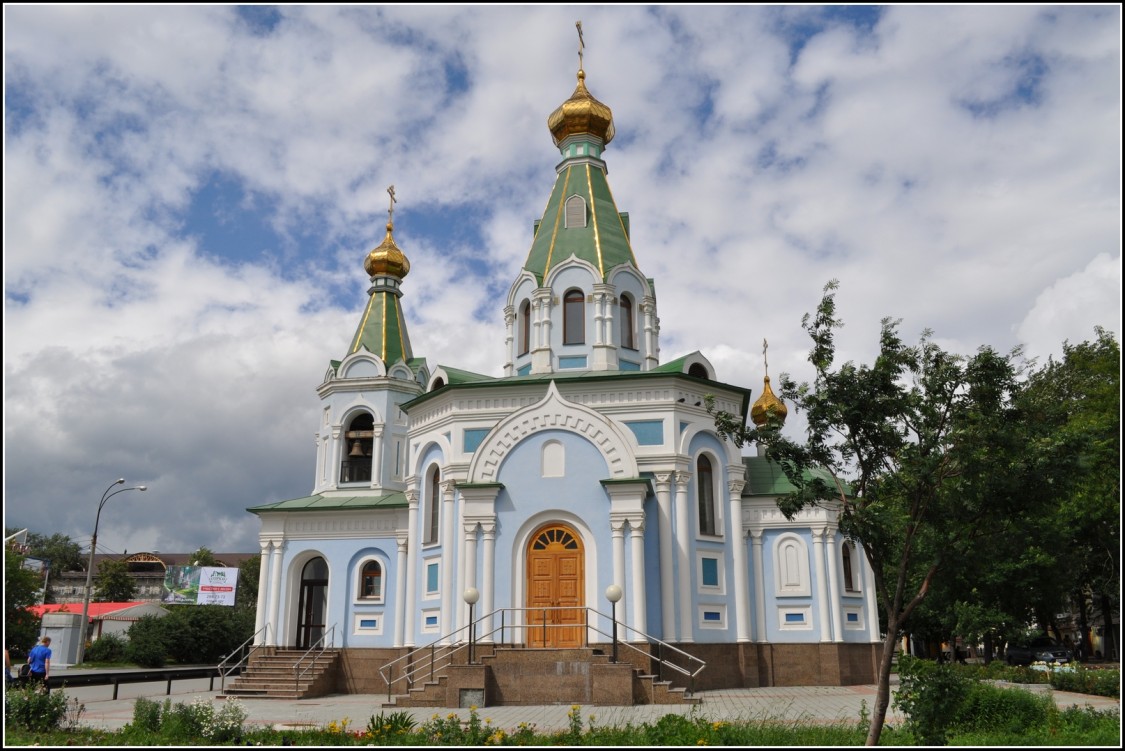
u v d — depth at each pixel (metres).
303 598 40.97
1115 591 46.00
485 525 31.48
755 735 16.98
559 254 38.12
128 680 32.22
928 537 19.06
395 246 47.81
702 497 33.69
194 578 83.25
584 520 31.17
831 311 18.78
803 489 18.83
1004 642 57.81
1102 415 40.62
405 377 44.81
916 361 18.33
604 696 26.20
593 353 36.34
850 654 35.44
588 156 40.44
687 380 33.44
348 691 37.09
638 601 29.98
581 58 42.34
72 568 135.12
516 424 32.44
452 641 31.23
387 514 39.72
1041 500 17.64
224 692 33.59
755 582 35.62
